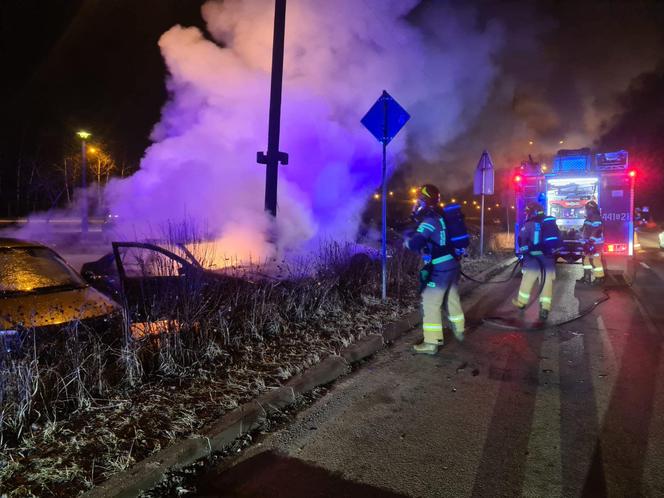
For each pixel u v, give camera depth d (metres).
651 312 7.05
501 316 6.93
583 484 2.87
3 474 2.72
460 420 3.70
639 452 3.20
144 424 3.31
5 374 3.29
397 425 3.63
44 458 2.88
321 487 2.88
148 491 2.79
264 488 2.87
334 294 6.57
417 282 8.47
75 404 3.54
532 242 6.79
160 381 4.00
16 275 5.24
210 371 4.24
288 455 3.23
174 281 5.20
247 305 5.51
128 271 6.15
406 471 3.04
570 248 10.78
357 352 5.04
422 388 4.32
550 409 3.86
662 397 4.05
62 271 5.62
